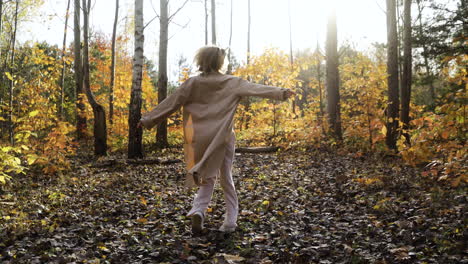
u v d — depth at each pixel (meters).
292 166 7.48
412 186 4.91
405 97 8.64
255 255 2.82
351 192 4.86
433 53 12.87
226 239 3.20
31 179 6.46
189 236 3.28
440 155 5.42
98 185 5.96
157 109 3.35
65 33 14.50
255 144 11.16
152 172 7.32
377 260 2.59
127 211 4.24
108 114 14.36
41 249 2.96
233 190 3.43
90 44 18.72
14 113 10.77
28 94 12.02
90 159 9.60
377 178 5.21
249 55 12.91
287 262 2.67
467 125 4.77
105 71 16.89
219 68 3.42
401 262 2.56
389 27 8.73
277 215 3.96
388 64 8.74
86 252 2.86
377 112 9.16
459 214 3.43
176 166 8.11
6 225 3.51
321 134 10.05
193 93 3.33
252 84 3.22
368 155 8.30
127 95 13.05
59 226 3.64
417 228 3.21
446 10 12.80
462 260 2.46
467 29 12.52
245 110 14.21
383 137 8.37
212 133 3.21
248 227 3.53
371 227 3.36
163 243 3.10
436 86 18.66
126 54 19.34
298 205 4.38
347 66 10.40
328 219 3.74
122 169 7.88
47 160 6.95
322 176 6.17
